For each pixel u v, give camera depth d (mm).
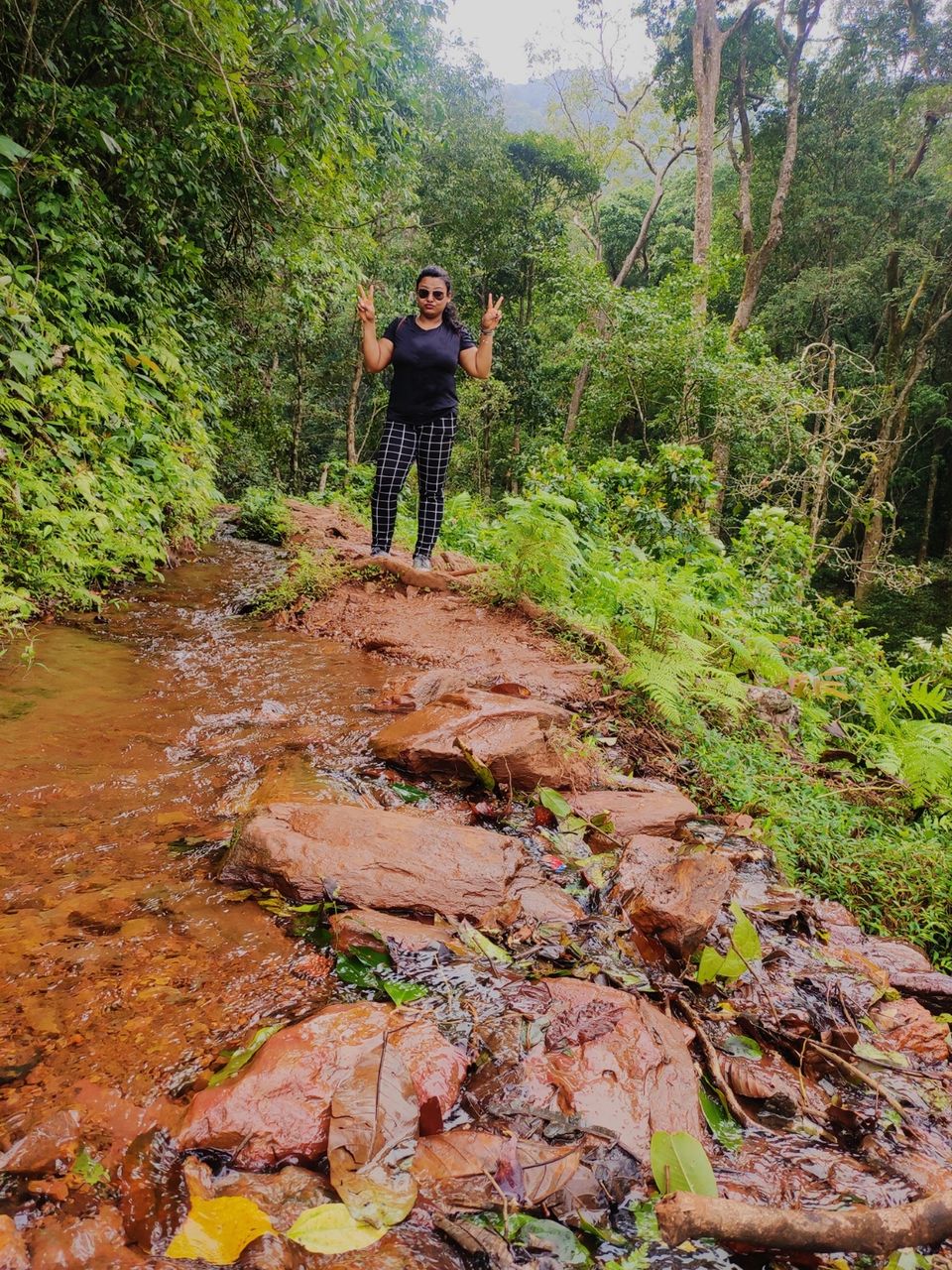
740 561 10211
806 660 6684
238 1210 1078
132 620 4281
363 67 5695
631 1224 1175
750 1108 1508
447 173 22562
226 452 13398
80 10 5383
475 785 2654
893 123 23266
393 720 3123
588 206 30938
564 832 2422
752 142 25578
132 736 2787
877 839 3053
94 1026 1448
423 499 5137
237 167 7086
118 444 5645
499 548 5562
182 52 5207
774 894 2342
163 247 7051
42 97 5070
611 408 19609
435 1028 1477
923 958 2268
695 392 16875
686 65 23562
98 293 5734
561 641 4242
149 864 2016
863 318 26859
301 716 3113
